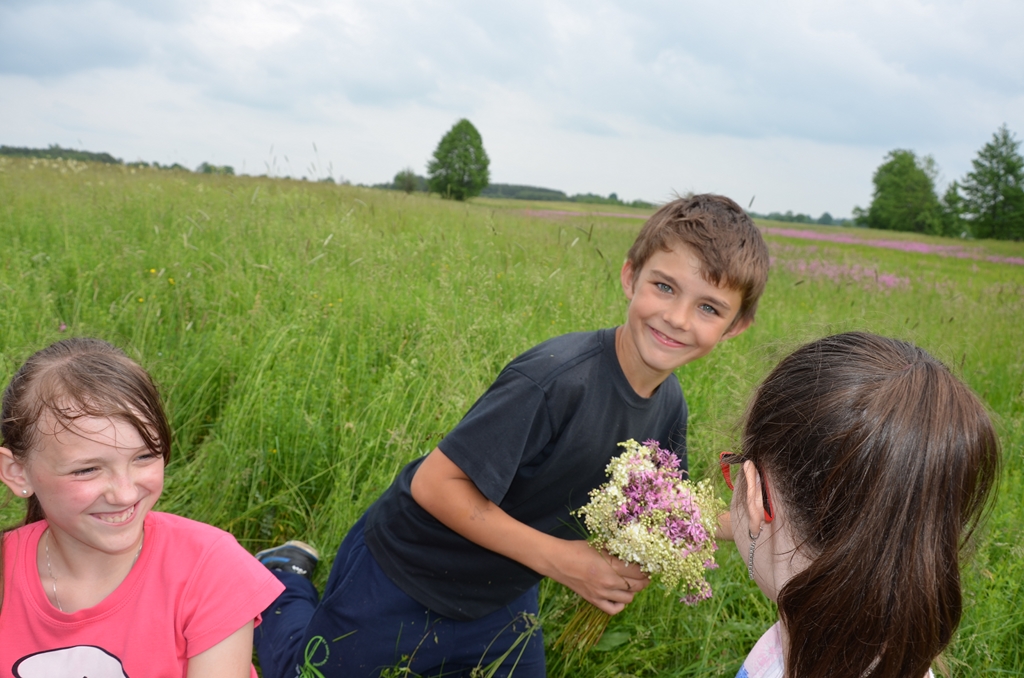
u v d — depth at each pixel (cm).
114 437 115
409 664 187
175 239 505
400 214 883
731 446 124
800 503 88
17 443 116
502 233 807
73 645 129
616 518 157
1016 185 6544
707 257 151
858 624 80
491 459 162
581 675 207
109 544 121
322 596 226
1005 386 481
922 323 634
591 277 567
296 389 304
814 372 92
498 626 197
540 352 170
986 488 84
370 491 256
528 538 169
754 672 112
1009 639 223
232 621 135
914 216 7312
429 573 185
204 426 295
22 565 129
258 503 257
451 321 370
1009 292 1074
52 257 446
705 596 159
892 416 80
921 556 78
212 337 341
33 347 266
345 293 425
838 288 891
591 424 170
